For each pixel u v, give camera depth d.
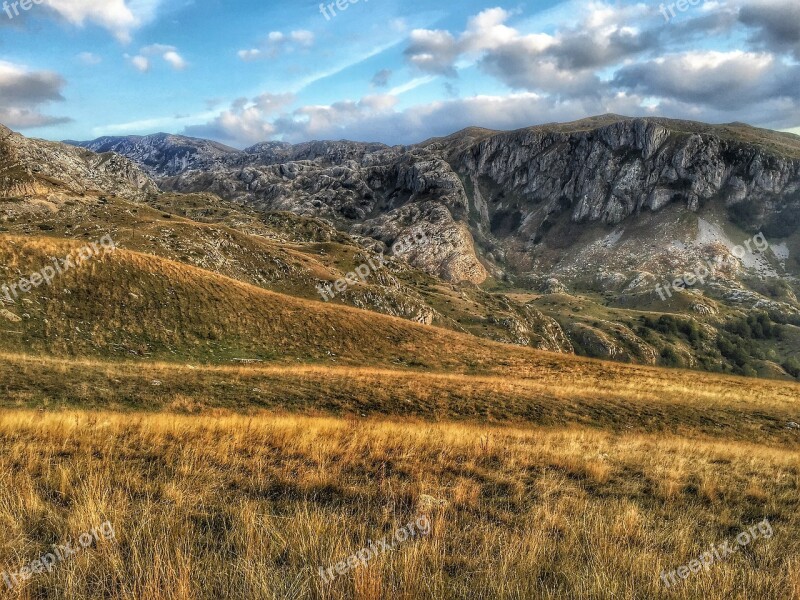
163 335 40.19
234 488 7.79
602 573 5.15
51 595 4.46
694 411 27.94
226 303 48.88
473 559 5.61
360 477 8.95
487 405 26.41
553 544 6.18
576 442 15.25
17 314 34.81
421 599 4.56
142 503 6.51
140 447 9.64
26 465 7.85
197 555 5.21
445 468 10.05
